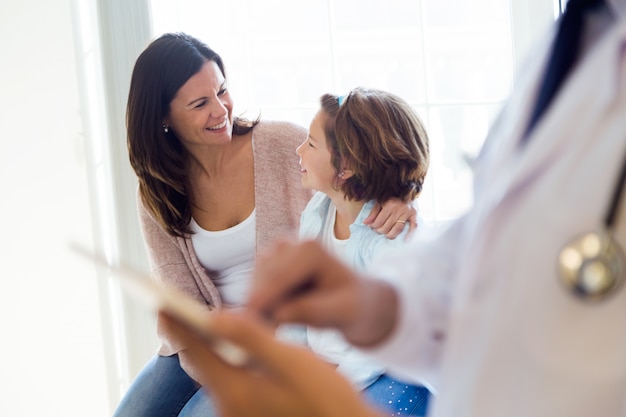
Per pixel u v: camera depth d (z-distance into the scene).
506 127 0.57
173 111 1.86
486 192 0.56
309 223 1.79
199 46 1.87
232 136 1.96
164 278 2.01
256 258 1.97
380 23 2.36
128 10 2.38
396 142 1.63
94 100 2.53
